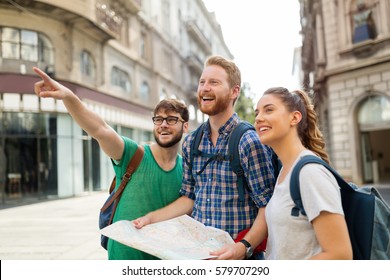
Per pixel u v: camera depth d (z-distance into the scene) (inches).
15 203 498.9
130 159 89.3
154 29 909.8
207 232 70.5
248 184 74.2
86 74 621.3
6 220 345.7
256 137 73.6
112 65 701.9
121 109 716.0
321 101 717.3
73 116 78.7
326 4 584.4
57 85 75.0
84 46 613.6
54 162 545.3
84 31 610.5
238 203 74.9
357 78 542.3
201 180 80.0
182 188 87.4
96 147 642.8
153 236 70.7
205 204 77.5
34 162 529.7
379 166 860.0
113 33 652.7
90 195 584.7
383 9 512.1
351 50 543.8
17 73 514.0
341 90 562.9
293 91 70.9
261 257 75.3
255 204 75.2
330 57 576.4
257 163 71.9
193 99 1252.5
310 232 57.0
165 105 90.4
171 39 1049.5
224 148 76.5
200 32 1315.2
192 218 75.8
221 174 75.8
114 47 704.4
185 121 93.0
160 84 946.7
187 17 1266.0
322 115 721.6
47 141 542.0
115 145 85.9
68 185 559.2
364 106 543.5
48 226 305.1
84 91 595.2
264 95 64.5
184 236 70.3
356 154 543.5
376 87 520.1
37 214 382.0
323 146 69.0
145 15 860.6
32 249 216.7
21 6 515.8
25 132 525.3
